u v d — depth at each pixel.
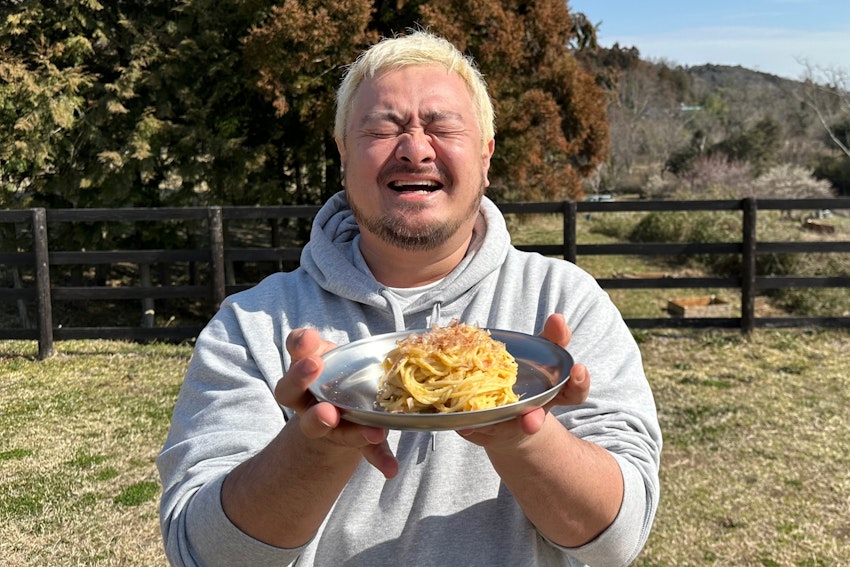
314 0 13.02
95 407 6.48
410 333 1.50
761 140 37.06
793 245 8.35
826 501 4.71
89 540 4.30
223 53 14.26
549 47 15.41
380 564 1.47
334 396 1.25
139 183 14.79
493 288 1.76
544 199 16.69
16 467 5.24
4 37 13.92
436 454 1.51
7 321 13.73
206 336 1.72
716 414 6.22
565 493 1.24
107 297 8.32
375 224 1.64
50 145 13.48
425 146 1.57
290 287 1.81
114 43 14.16
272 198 14.56
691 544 4.25
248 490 1.25
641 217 20.39
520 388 1.27
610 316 1.70
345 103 1.71
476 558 1.46
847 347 8.18
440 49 1.65
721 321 8.59
